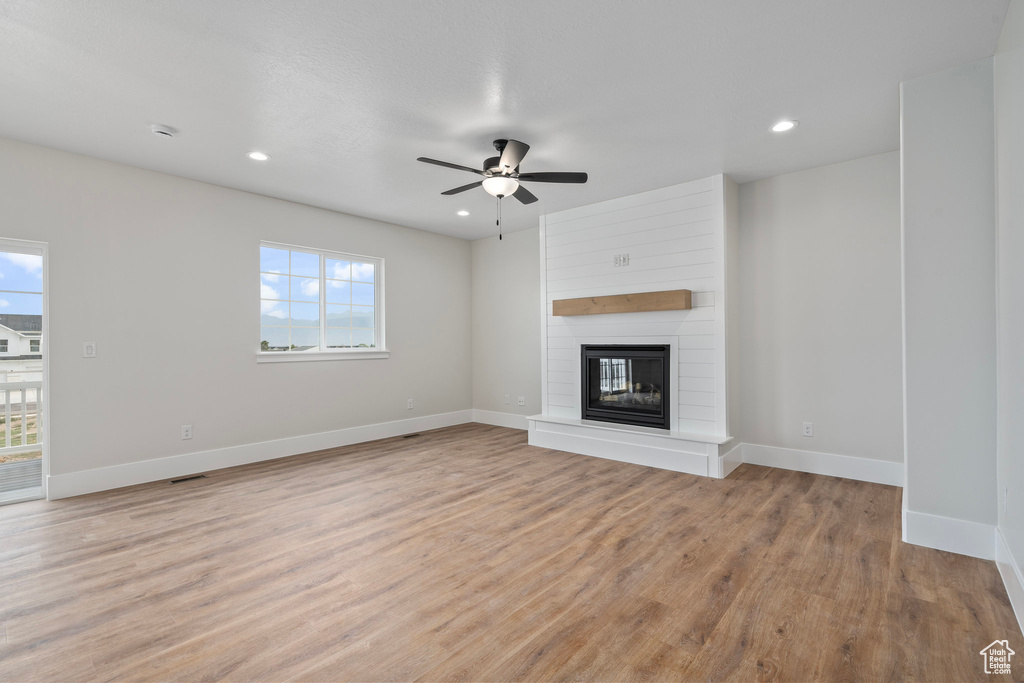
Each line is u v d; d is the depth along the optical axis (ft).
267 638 6.01
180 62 7.87
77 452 11.62
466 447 16.71
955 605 6.64
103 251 12.02
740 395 14.28
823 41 7.48
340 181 13.73
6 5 6.40
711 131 10.69
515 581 7.40
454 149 11.55
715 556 8.18
